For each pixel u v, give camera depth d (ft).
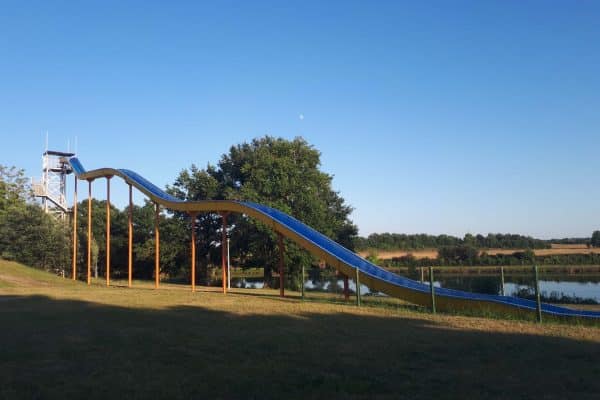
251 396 26.86
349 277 87.97
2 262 148.46
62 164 211.00
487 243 324.39
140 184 129.59
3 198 201.67
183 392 27.81
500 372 31.65
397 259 236.43
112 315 61.31
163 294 95.30
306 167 188.65
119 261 242.37
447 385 28.76
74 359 36.37
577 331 48.44
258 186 182.60
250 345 40.96
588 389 27.71
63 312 64.59
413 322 54.90
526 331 48.39
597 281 140.46
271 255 174.50
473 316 63.72
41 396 27.37
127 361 35.50
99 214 253.65
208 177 214.28
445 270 180.75
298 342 42.19
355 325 52.31
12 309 68.13
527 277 154.92
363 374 31.27
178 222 209.77
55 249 183.73
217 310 66.69
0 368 33.78
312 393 27.30
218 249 213.46
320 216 178.19
